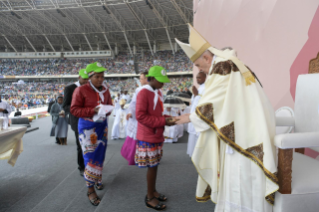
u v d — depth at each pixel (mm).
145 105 1817
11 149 2531
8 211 2174
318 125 1586
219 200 1345
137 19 26000
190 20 24828
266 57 2844
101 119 2133
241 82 1272
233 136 1235
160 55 33531
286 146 1182
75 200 2232
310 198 1254
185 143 5102
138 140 1866
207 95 1333
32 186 2791
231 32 4055
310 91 1662
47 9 24031
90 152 2143
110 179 2795
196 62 1482
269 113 1309
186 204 1877
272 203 1230
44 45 36344
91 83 2184
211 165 1377
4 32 31828
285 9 2459
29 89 31500
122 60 34062
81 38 33719
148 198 1847
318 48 1990
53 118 5133
